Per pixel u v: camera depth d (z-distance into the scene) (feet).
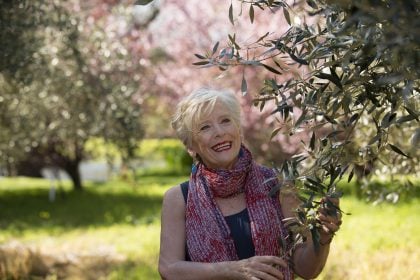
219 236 10.62
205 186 10.89
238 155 10.93
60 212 52.70
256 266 9.98
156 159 98.89
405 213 38.65
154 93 58.59
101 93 33.50
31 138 39.42
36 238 41.06
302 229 8.92
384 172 16.52
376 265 24.48
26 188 69.15
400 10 6.08
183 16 59.88
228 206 10.83
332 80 7.89
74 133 38.32
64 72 31.71
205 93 10.82
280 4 8.45
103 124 34.68
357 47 7.56
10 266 28.25
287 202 10.71
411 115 8.03
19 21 20.77
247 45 8.67
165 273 10.71
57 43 30.01
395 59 6.53
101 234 41.47
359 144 14.75
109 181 75.97
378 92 8.04
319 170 8.95
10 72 21.45
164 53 59.47
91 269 30.94
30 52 22.31
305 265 10.48
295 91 8.48
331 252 28.40
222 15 59.06
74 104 33.81
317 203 8.81
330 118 8.35
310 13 8.02
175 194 11.10
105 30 35.50
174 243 10.89
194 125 10.75
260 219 10.57
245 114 49.60
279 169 8.99
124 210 51.72
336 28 7.70
